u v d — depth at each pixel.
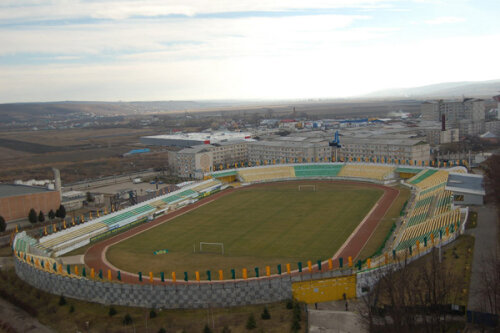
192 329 113.00
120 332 113.75
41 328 120.88
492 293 113.06
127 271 157.12
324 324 110.88
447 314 108.69
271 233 193.12
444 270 131.88
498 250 145.50
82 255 178.00
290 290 125.81
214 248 176.88
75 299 134.88
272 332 108.94
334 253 163.88
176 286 126.19
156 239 194.00
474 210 199.88
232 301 125.50
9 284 150.50
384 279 116.50
